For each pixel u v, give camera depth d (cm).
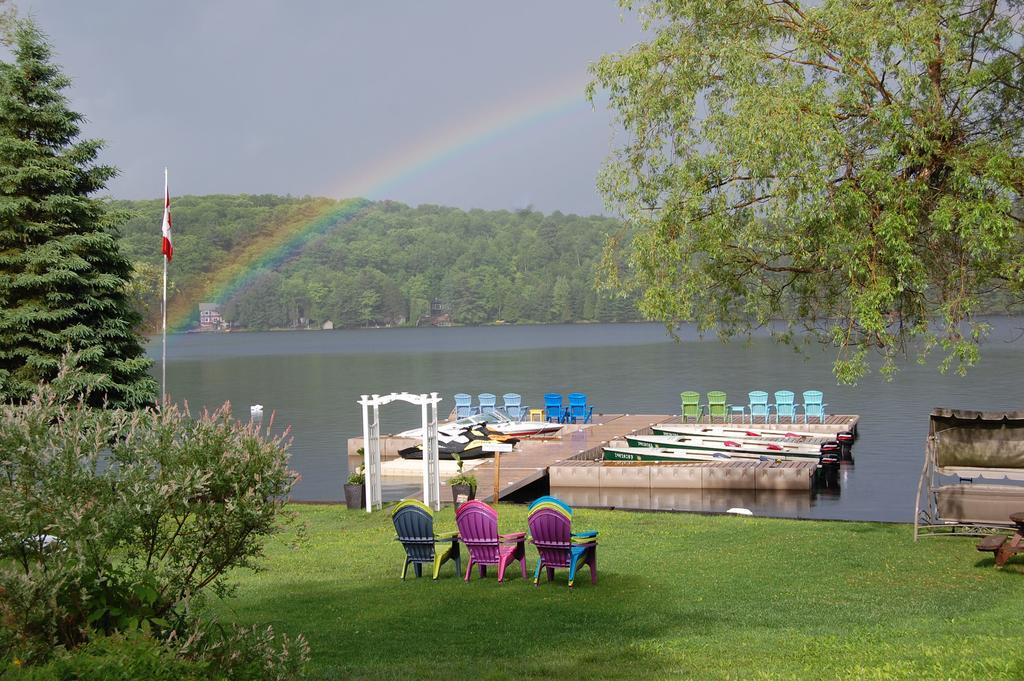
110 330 2453
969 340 1295
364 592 1152
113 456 644
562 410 4000
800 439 3181
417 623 976
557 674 767
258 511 653
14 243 2436
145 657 519
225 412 689
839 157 1248
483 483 2420
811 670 741
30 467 598
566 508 1155
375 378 8212
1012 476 1305
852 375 1334
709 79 1415
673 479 2603
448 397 6278
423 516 1229
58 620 558
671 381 7131
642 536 1570
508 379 7662
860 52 1250
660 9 1433
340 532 1688
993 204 1188
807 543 1453
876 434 3841
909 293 1359
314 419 5050
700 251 1396
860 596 1069
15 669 488
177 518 647
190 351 15675
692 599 1079
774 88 1285
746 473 2566
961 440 1350
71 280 2389
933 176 1288
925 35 1209
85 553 584
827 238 1260
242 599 1105
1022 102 1316
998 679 679
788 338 1531
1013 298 1372
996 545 1162
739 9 1369
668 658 803
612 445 3072
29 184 2448
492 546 1220
